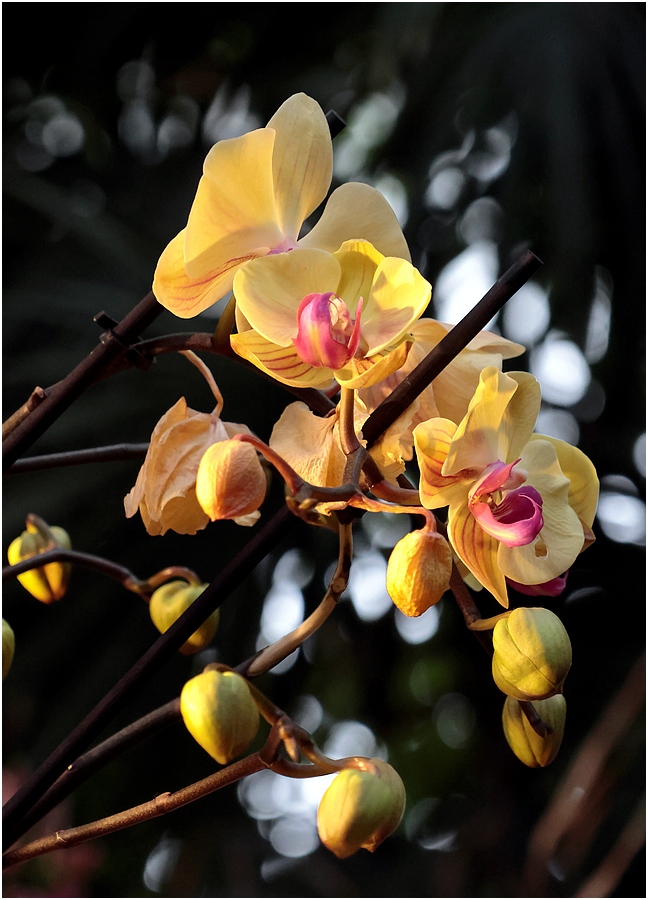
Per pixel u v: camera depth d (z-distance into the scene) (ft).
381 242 3.29
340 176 7.31
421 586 3.04
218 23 7.53
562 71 6.34
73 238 7.20
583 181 6.10
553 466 3.23
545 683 3.10
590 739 4.93
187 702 3.06
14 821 3.08
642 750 5.30
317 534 6.63
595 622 6.61
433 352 3.07
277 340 3.12
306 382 3.16
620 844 4.82
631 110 6.39
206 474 3.02
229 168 3.22
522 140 6.31
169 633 3.09
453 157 6.69
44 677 6.04
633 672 4.91
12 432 3.26
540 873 6.40
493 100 6.45
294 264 3.14
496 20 6.59
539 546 3.18
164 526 3.32
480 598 6.66
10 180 7.40
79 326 6.66
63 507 5.86
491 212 6.68
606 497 6.63
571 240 6.05
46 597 3.56
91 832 3.10
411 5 6.64
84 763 3.10
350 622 7.20
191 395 5.98
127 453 3.35
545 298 6.34
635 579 6.49
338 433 3.20
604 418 6.72
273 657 3.10
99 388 6.07
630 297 6.30
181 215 7.55
